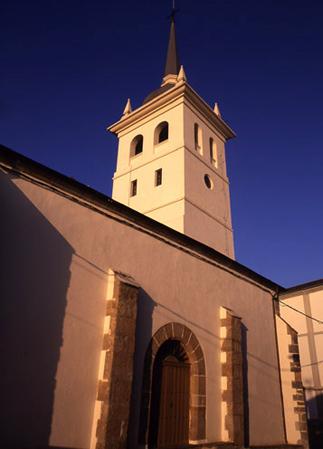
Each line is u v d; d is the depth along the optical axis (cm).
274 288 1563
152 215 1967
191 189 1958
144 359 931
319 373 1686
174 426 987
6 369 678
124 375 820
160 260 1072
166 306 1041
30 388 702
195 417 1021
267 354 1385
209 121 2405
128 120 2406
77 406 764
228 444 1035
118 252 956
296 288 1872
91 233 907
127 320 869
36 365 722
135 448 838
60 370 757
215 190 2177
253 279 1453
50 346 754
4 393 665
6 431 652
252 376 1273
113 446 754
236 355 1162
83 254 874
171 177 1997
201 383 1070
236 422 1078
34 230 792
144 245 1036
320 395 1653
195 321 1120
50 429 711
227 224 2161
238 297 1337
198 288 1170
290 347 1426
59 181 861
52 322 771
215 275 1262
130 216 1011
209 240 1955
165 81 2752
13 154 783
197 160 2109
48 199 837
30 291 751
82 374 791
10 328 702
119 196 2211
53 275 801
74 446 736
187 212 1858
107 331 854
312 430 1593
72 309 815
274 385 1362
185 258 1161
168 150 2100
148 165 2162
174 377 1036
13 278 731
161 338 996
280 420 1323
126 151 2362
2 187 761
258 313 1417
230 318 1195
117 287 884
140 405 880
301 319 1816
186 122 2147
